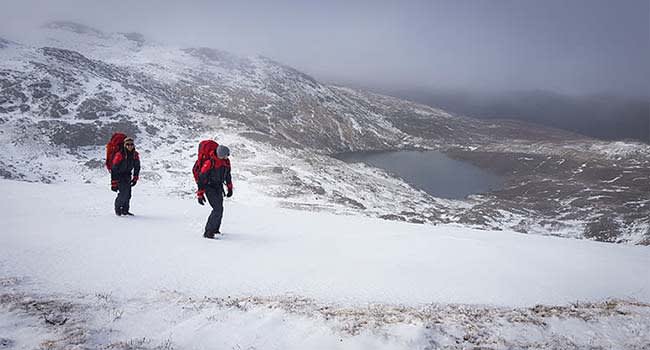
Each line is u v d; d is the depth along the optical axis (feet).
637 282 28.35
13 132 231.91
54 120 260.01
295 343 14.71
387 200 265.95
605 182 412.98
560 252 34.47
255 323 15.92
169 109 355.36
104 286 18.92
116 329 14.47
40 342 12.51
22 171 195.72
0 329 12.88
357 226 39.88
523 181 442.09
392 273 24.91
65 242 25.17
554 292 24.45
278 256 26.76
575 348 17.02
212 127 332.60
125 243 26.43
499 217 245.04
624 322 20.30
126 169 34.91
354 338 15.15
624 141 602.44
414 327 16.14
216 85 578.25
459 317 18.51
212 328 15.31
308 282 22.35
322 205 198.18
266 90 631.15
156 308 16.65
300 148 343.26
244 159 263.90
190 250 26.27
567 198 322.14
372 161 526.98
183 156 254.68
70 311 15.21
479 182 443.73
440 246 32.83
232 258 25.46
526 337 17.38
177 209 40.98
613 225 237.25
